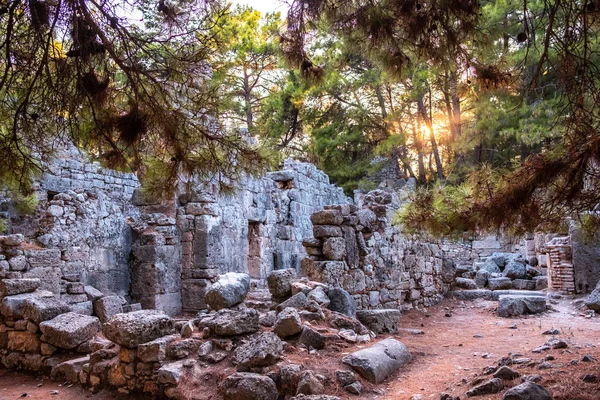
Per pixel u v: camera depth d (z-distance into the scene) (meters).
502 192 6.00
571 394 5.20
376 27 5.44
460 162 22.97
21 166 6.23
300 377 5.96
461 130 22.53
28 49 5.24
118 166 6.26
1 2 4.86
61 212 11.57
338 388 6.05
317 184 22.88
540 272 18.56
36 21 4.70
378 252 12.29
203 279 13.31
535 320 11.91
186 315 13.18
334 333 7.44
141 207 13.74
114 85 5.75
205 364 6.50
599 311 12.53
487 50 5.77
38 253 10.48
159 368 6.45
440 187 7.26
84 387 7.05
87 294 11.31
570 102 5.51
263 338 6.48
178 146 6.00
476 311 13.80
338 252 10.71
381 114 28.58
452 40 5.50
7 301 8.22
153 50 5.54
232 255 14.48
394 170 31.03
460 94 6.37
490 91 6.17
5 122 5.88
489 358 7.86
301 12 5.71
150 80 5.70
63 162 17.58
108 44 5.03
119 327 6.65
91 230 12.11
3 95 5.59
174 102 5.79
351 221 11.24
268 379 5.91
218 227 13.91
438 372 7.04
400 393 6.14
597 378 5.53
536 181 5.63
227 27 5.75
